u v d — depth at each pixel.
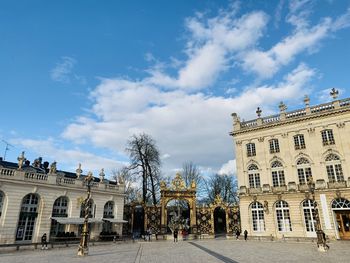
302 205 38.44
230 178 75.75
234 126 47.84
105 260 19.11
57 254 23.27
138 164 51.38
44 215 34.03
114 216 42.50
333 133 38.66
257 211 42.03
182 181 44.84
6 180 30.94
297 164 40.72
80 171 39.62
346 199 35.28
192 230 42.31
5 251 25.58
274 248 26.42
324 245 23.69
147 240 38.91
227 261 17.83
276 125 43.38
